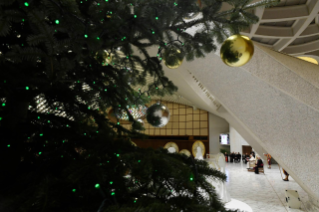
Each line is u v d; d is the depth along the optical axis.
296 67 2.56
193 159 0.87
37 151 0.88
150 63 1.40
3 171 0.80
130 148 0.87
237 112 3.30
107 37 1.12
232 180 7.66
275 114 2.99
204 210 0.65
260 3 0.95
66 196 0.65
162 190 0.76
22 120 0.86
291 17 5.07
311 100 2.52
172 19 1.04
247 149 15.14
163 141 18.06
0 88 0.79
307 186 2.82
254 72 2.82
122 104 1.36
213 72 3.49
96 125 1.12
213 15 1.03
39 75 0.94
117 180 0.68
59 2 0.77
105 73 1.38
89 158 0.71
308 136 2.79
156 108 1.21
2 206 0.55
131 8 1.02
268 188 6.34
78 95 1.12
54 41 0.73
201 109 17.84
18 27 0.92
